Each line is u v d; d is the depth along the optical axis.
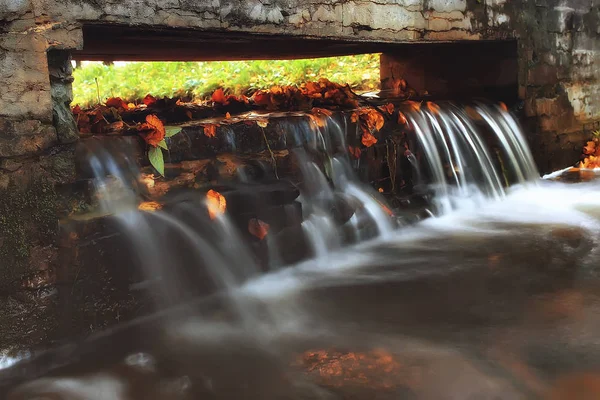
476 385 2.52
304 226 4.03
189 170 3.41
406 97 6.17
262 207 3.66
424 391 2.49
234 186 3.60
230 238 3.52
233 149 3.71
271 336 3.05
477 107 5.79
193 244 3.31
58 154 2.82
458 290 3.54
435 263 4.02
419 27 4.92
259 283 3.70
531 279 3.68
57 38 2.76
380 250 4.30
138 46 4.19
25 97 2.68
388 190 4.86
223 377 2.66
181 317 3.26
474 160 5.57
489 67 6.30
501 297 3.42
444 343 2.90
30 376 2.69
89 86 11.34
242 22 3.56
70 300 2.85
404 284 3.67
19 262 2.69
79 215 2.89
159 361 2.81
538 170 6.61
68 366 2.78
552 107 6.71
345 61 10.09
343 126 4.44
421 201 5.00
